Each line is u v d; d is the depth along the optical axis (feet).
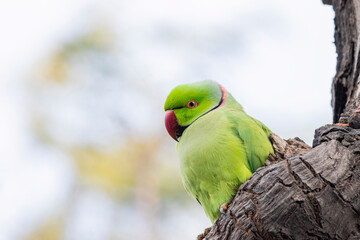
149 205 55.06
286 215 19.29
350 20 28.96
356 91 25.46
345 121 23.35
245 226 19.98
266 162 25.14
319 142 21.79
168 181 56.80
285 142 25.82
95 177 56.70
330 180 19.48
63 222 54.60
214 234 21.44
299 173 19.76
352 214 19.34
